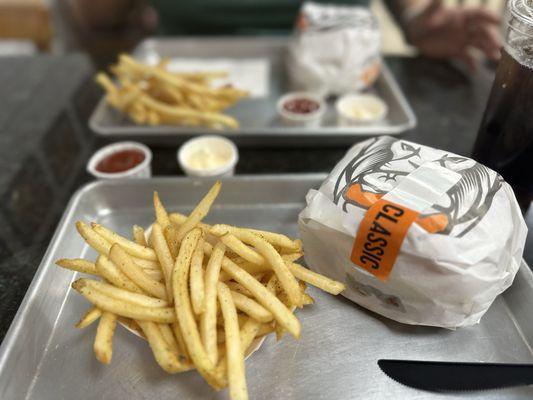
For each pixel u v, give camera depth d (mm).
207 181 368
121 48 996
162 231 299
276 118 524
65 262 282
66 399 257
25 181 429
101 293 258
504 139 327
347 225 271
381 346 280
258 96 566
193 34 782
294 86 590
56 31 1072
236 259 287
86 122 517
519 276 299
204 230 296
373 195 274
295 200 379
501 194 275
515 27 306
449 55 649
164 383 263
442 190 269
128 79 511
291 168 447
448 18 646
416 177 281
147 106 477
